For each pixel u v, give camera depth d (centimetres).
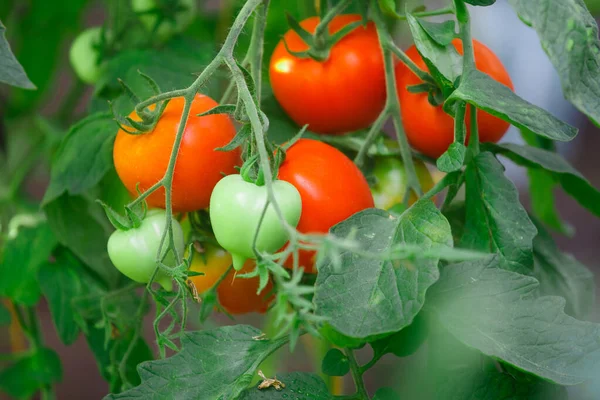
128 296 83
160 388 64
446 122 70
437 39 65
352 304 60
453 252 54
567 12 59
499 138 73
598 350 60
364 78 72
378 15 72
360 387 66
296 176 66
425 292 63
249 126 62
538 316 62
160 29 85
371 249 63
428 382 66
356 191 67
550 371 60
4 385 89
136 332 75
